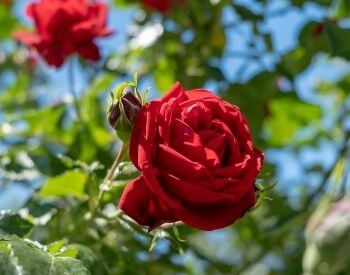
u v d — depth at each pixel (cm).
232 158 64
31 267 61
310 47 114
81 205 81
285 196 116
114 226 86
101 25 99
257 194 69
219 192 63
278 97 119
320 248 92
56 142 108
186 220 63
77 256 74
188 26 119
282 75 116
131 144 65
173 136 64
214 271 110
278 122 127
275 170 118
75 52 100
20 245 63
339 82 131
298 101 120
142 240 92
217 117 67
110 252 84
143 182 66
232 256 132
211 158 63
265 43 116
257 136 115
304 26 114
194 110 65
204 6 117
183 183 62
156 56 121
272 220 112
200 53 118
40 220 79
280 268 116
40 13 97
